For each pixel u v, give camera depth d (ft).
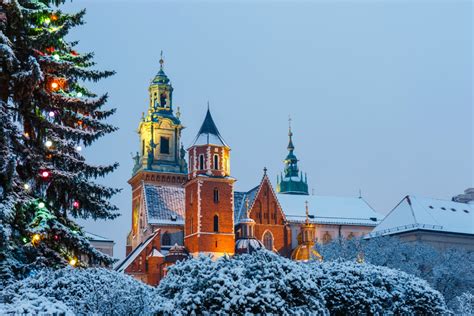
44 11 76.89
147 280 306.14
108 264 78.89
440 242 311.06
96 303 56.90
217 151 313.32
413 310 89.86
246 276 68.74
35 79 70.54
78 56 90.27
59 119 84.64
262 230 349.61
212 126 321.52
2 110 73.00
